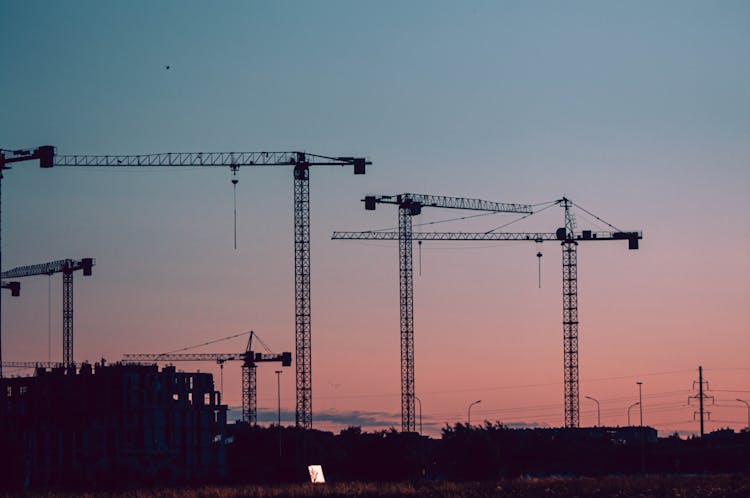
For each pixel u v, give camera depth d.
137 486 166.88
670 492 122.62
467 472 171.62
